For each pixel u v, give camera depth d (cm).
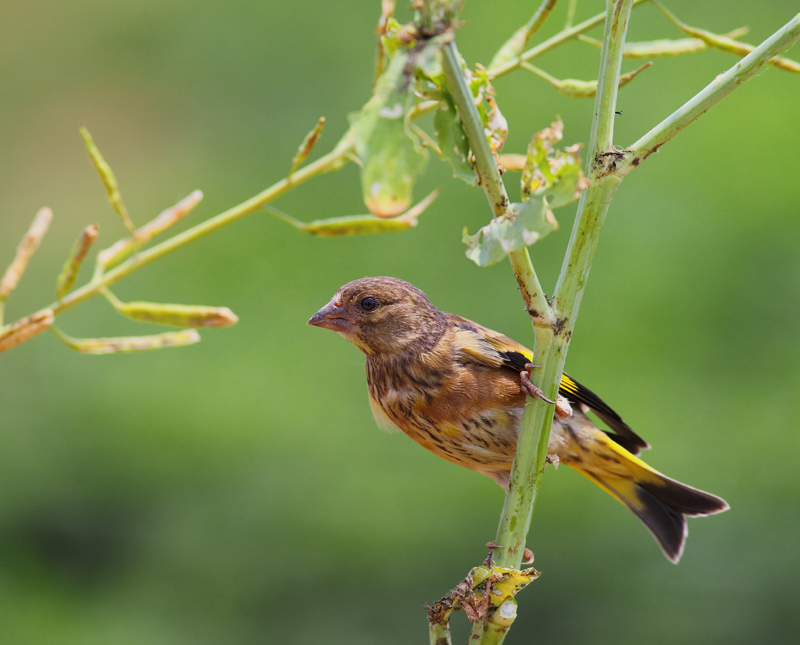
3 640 1211
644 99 1399
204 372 1348
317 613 1205
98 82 1767
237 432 1288
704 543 1150
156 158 1656
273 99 1633
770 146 1335
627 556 1159
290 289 1407
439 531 1211
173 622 1222
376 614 1190
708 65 1412
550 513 1179
